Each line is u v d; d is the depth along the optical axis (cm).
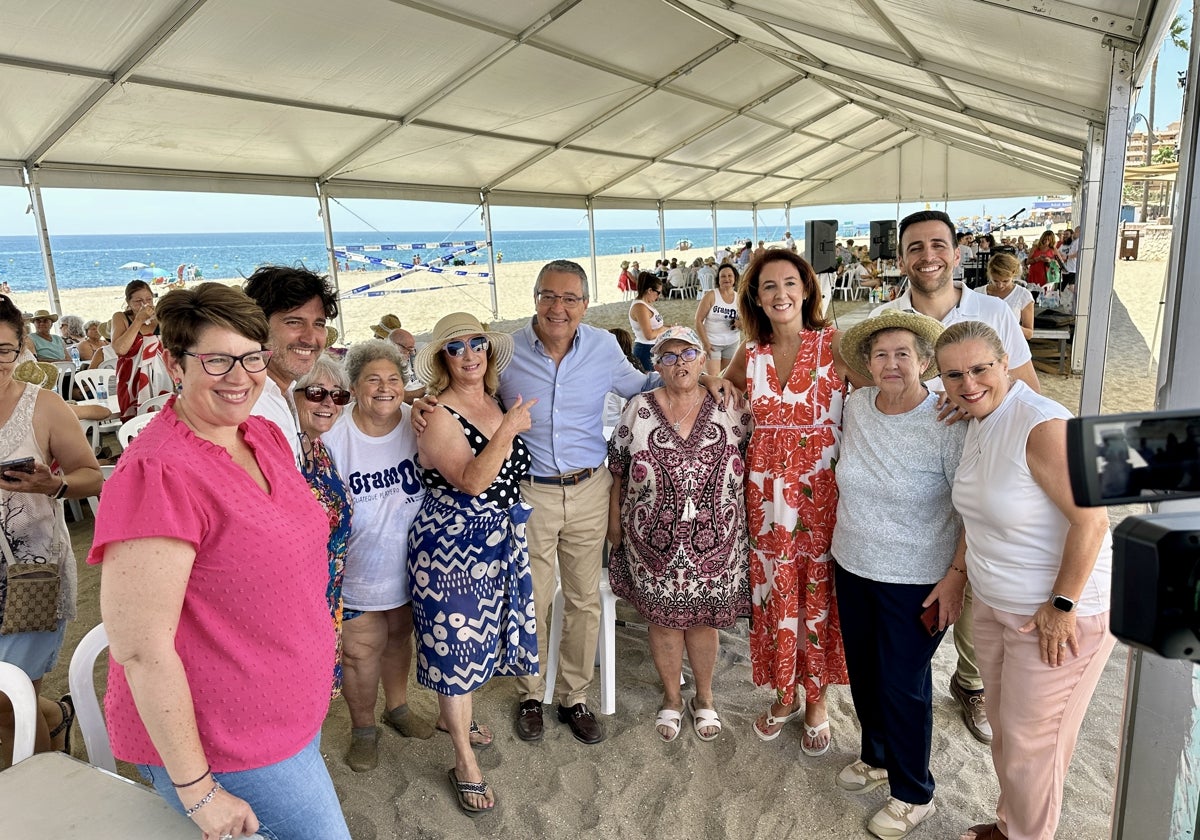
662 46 893
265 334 123
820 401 214
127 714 121
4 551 186
